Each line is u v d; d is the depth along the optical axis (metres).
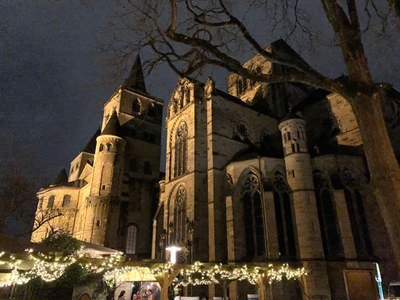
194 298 25.72
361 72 9.40
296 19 13.95
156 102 83.94
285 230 36.03
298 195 36.78
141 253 63.53
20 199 47.50
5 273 16.06
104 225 58.75
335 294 31.84
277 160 40.31
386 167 8.27
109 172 63.41
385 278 31.50
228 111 49.69
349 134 45.28
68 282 18.25
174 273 18.78
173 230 46.53
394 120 35.22
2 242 17.02
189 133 49.47
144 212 68.31
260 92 65.25
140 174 72.31
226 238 40.06
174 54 14.00
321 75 10.41
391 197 7.99
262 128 53.94
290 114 42.22
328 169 37.91
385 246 32.91
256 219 37.78
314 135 52.47
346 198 36.22
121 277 20.62
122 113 76.06
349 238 32.88
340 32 10.05
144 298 26.91
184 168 49.34
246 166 40.94
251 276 25.06
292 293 32.84
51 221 68.19
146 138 77.81
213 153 44.44
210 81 49.59
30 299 17.84
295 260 34.22
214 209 40.91
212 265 20.61
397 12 9.90
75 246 21.27
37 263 15.07
